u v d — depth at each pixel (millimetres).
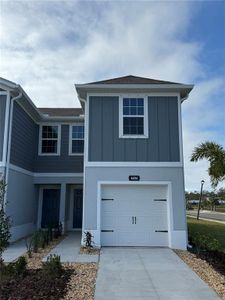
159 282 6754
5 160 11781
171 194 11430
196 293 6035
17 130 13156
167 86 11828
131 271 7656
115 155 11672
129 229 11398
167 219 11430
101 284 6551
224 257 9180
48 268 7027
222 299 5699
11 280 6477
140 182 11477
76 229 17078
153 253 10023
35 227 16172
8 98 12172
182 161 11664
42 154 16359
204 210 49688
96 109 11984
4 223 6844
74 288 6203
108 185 11609
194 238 12328
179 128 11898
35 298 5434
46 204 16938
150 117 11977
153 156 11695
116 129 11859
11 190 12328
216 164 12234
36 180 16062
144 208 11539
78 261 8719
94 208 11297
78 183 16203
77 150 16594
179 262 8688
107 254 9797
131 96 12086
